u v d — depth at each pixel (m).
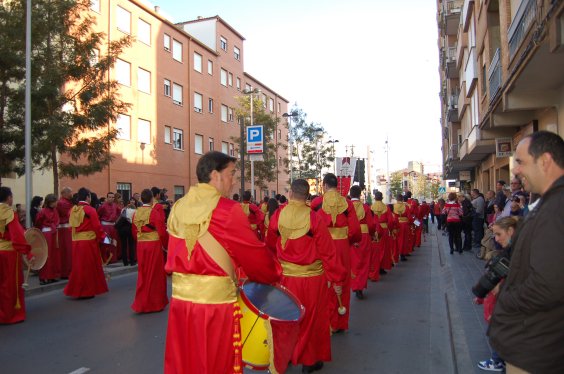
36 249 9.94
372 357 6.02
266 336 3.20
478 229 17.50
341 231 6.83
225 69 41.88
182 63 34.47
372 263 11.62
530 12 9.42
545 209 2.34
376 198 12.88
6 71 13.75
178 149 33.62
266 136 38.78
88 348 6.41
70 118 14.36
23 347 6.47
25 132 12.48
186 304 2.95
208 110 38.31
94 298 9.88
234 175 3.22
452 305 8.54
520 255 2.45
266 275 3.07
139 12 29.39
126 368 5.62
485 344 6.02
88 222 9.68
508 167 19.91
